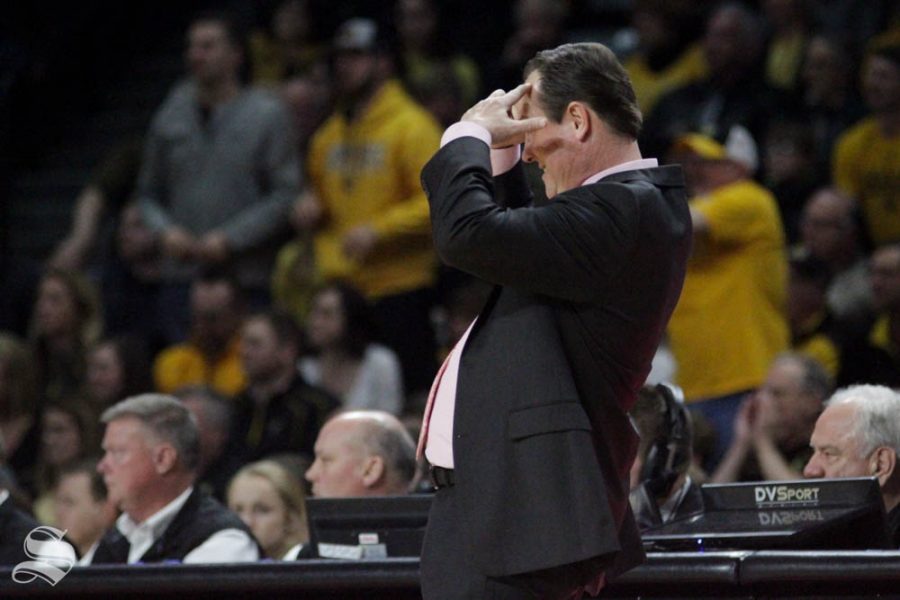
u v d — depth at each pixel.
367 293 26.42
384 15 33.62
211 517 15.91
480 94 31.06
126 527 16.11
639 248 9.88
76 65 38.06
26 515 16.70
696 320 22.56
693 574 11.44
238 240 27.94
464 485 9.91
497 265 9.76
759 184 26.28
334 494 15.37
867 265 23.73
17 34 38.25
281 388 23.17
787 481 12.25
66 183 36.69
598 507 9.64
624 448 10.25
